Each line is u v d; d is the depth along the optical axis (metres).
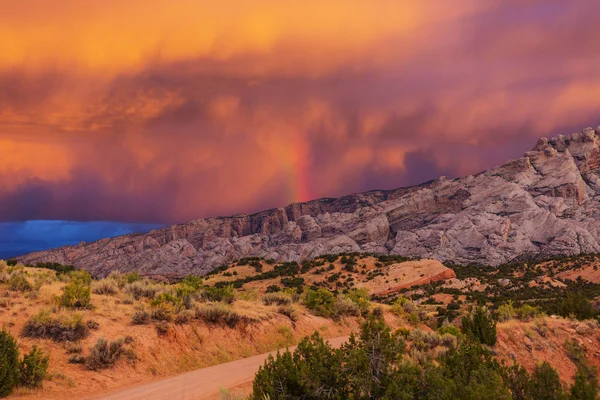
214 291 30.50
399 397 13.89
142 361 19.34
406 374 14.57
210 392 16.56
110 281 28.83
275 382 13.96
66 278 30.11
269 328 27.97
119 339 19.20
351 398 13.61
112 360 18.33
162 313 23.16
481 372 14.57
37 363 15.66
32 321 19.00
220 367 21.09
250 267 158.12
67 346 18.34
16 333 18.33
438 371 15.10
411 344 24.23
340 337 30.88
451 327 30.39
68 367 17.17
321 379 14.12
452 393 13.48
